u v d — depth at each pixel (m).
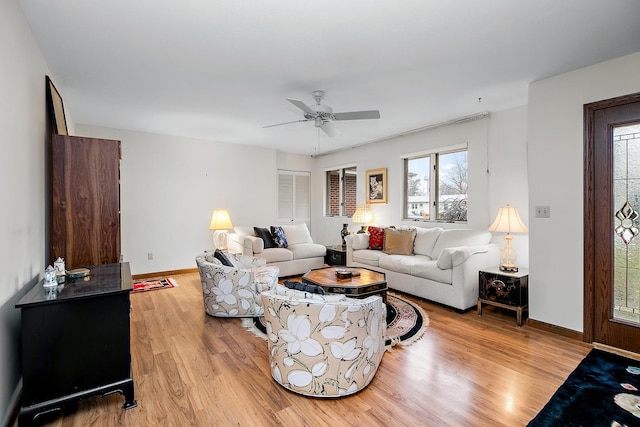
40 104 2.41
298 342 1.97
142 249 5.25
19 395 1.90
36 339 1.68
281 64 2.68
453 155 4.73
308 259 5.56
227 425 1.73
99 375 1.82
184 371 2.29
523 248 3.89
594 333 2.76
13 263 1.82
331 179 7.33
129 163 5.11
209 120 4.45
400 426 1.71
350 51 2.46
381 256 4.61
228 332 3.01
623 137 2.61
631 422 1.73
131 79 3.00
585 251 2.79
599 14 1.98
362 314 1.95
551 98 2.98
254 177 6.43
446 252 3.62
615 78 2.60
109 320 1.84
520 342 2.78
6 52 1.70
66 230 2.70
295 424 1.73
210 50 2.44
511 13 1.96
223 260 3.69
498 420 1.75
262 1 1.84
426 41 2.31
